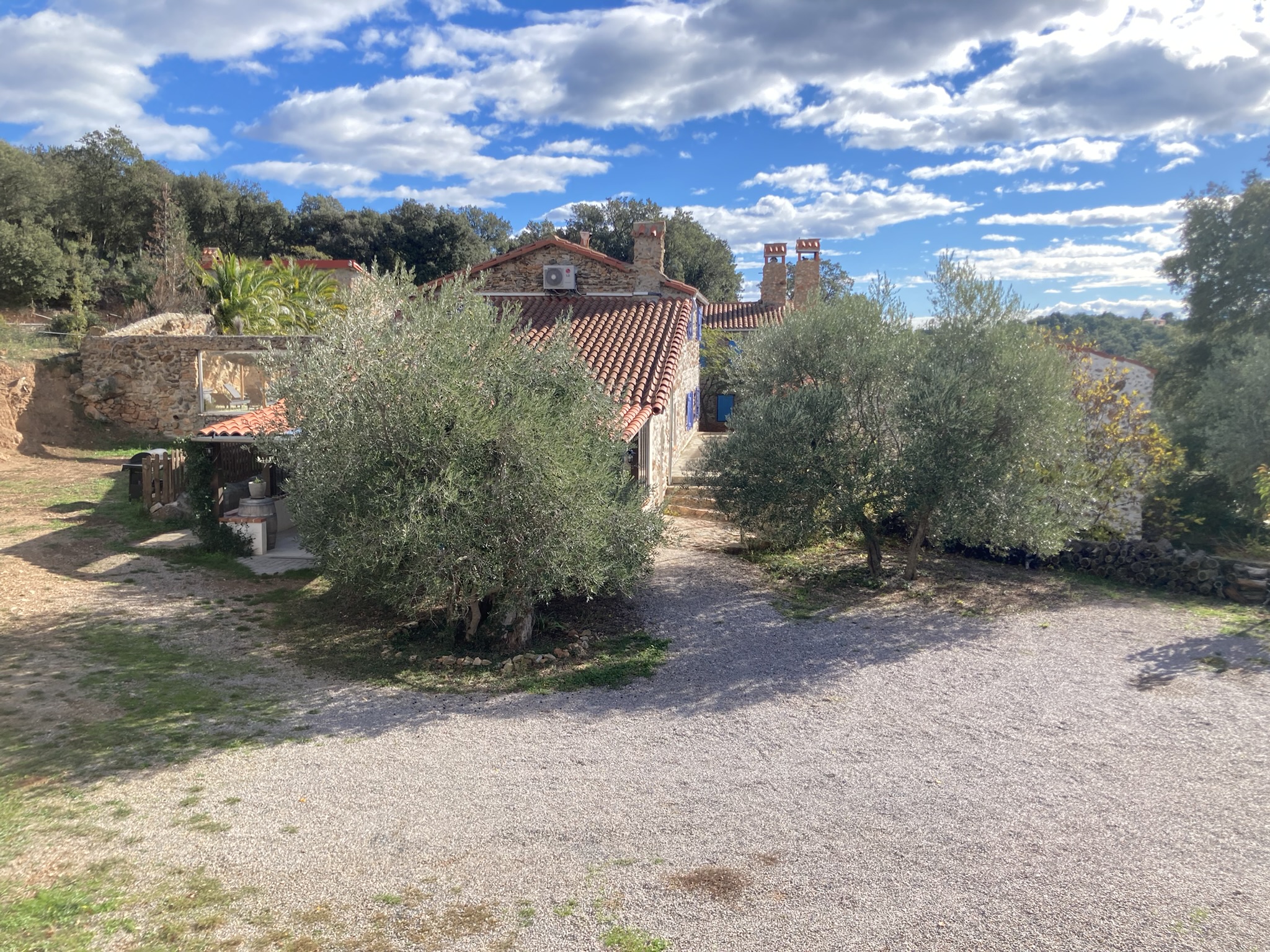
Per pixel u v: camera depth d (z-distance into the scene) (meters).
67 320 27.06
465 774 7.16
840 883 5.48
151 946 4.55
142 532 14.60
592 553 9.88
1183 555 14.70
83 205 42.31
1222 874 5.66
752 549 15.43
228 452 15.84
